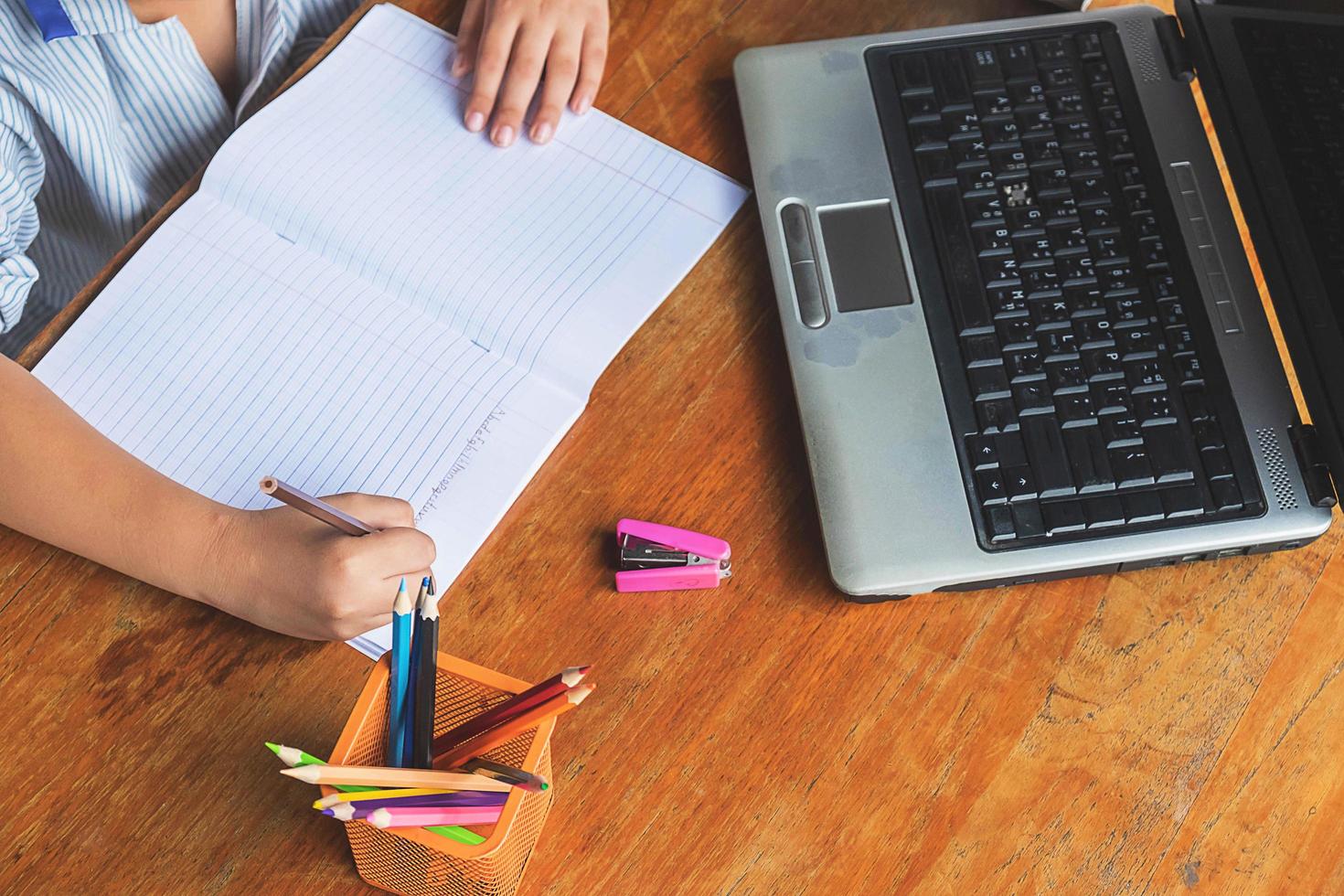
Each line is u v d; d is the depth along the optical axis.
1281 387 0.61
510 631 0.57
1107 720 0.56
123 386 0.63
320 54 0.75
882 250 0.65
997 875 0.53
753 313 0.67
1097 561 0.57
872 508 0.58
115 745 0.54
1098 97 0.69
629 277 0.67
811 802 0.54
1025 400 0.60
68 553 0.58
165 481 0.58
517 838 0.48
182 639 0.57
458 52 0.75
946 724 0.56
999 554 0.57
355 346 0.65
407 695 0.47
